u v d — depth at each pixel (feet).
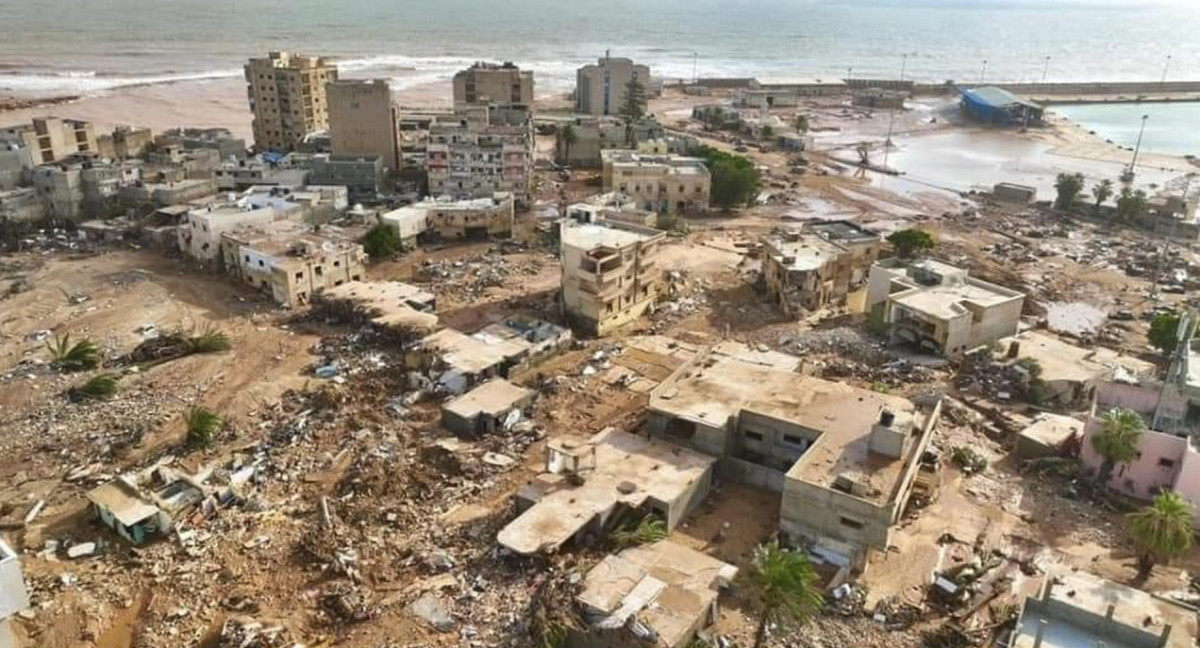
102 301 306.35
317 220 394.73
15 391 237.66
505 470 204.23
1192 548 179.22
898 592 164.96
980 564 171.73
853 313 315.78
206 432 213.87
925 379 255.29
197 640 150.41
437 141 439.63
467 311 305.32
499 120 519.19
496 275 342.44
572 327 291.79
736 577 164.45
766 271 329.93
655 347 278.67
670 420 208.23
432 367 248.52
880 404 209.46
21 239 370.94
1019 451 215.72
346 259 321.93
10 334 276.41
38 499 190.80
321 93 571.28
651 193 459.32
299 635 151.12
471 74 632.79
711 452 203.41
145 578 165.78
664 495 183.42
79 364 254.06
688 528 186.09
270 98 556.92
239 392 239.50
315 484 197.88
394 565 169.68
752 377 225.15
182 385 244.01
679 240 401.70
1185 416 203.10
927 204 503.61
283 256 310.04
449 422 222.69
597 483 187.52
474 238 393.70
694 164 482.28
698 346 280.92
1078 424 222.28
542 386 248.73
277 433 218.38
